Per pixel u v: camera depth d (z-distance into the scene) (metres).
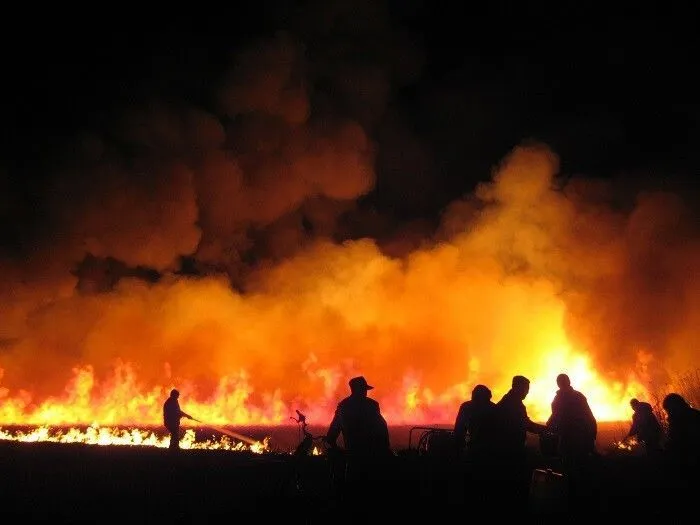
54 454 13.08
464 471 6.79
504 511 6.62
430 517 6.62
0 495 9.12
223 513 7.98
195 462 11.56
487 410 6.88
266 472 10.09
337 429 6.62
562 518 7.29
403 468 6.84
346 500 6.41
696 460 7.42
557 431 8.59
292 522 7.41
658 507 7.39
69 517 7.95
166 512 8.16
